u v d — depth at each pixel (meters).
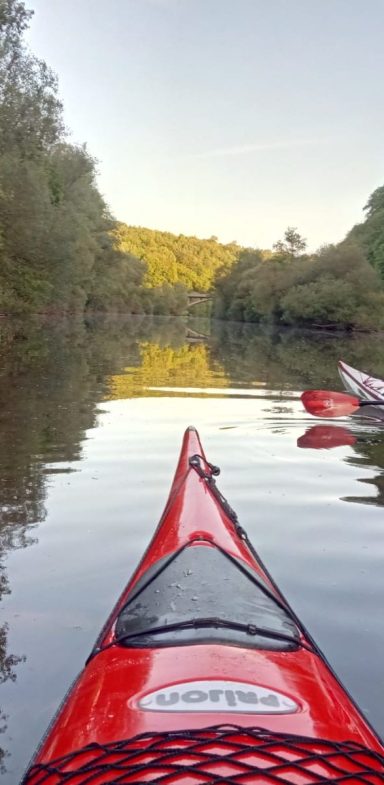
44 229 23.97
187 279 130.25
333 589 3.55
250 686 1.75
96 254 45.53
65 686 2.60
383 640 3.04
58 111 25.78
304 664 1.98
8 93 23.39
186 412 8.72
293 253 62.38
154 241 143.00
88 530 4.25
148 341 25.94
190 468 3.94
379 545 4.19
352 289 46.47
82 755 1.57
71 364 14.20
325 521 4.62
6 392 9.63
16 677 2.66
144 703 1.68
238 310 71.94
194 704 1.66
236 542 2.93
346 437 7.45
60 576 3.57
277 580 3.64
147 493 5.04
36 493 4.96
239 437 7.29
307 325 51.56
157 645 2.00
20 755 2.23
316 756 1.53
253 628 2.09
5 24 23.06
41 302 26.77
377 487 5.46
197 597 2.29
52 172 31.05
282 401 10.09
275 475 5.78
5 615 3.14
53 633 2.99
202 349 22.72
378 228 58.62
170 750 1.50
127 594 2.58
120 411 8.56
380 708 2.53
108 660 2.02
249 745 1.52
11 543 4.00
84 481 5.30
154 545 2.98
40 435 6.87
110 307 65.94
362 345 28.70
